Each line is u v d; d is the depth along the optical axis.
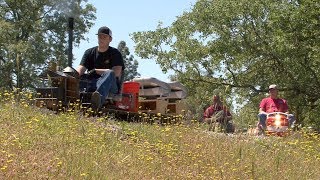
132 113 13.03
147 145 10.07
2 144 8.40
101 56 12.70
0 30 45.78
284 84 31.36
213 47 34.12
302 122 32.16
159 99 14.70
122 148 9.58
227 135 12.68
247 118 30.20
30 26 49.12
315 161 11.41
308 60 29.52
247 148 11.41
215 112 14.62
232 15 32.88
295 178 9.80
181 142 11.06
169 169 8.76
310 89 30.94
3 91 12.91
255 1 32.28
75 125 10.39
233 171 9.34
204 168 9.26
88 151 8.74
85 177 7.39
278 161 10.12
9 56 44.16
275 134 13.96
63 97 11.98
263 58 33.44
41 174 7.20
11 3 49.12
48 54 48.00
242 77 34.62
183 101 15.44
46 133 9.59
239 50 33.19
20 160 7.66
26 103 11.73
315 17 27.80
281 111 14.84
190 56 35.34
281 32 28.39
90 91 12.49
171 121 13.36
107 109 12.49
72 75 12.14
